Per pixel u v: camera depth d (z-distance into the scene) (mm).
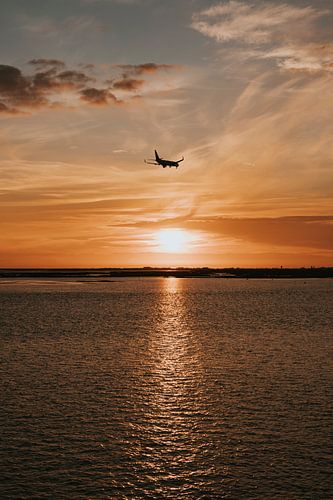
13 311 110500
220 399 37375
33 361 51594
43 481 24406
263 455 27219
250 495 23172
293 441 29031
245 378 43781
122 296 168500
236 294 179750
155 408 35219
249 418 32969
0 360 52094
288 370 46812
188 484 24266
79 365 49469
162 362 51000
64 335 71250
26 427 31328
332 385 41031
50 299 152625
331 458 26750
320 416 33219
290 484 24062
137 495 23266
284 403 36156
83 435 30094
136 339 67438
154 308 119375
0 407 35281
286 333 72750
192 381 42844
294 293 183875
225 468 25797
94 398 37656
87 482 24391
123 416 33562
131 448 28250
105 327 81062
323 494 23141
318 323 85625
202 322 88562
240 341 65125
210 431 30781
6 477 24750
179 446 28531
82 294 180125
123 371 46812
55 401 36781
